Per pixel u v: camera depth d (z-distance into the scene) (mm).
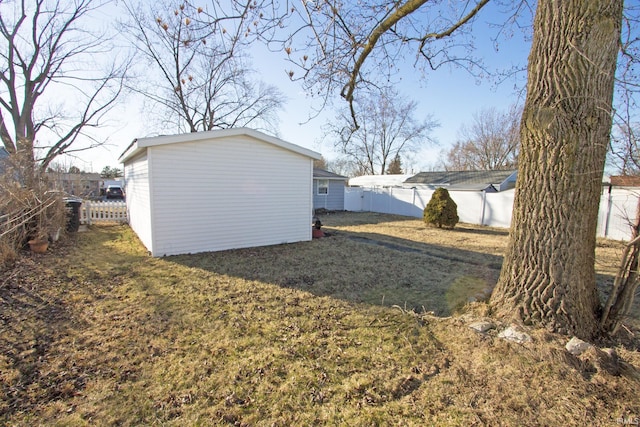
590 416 2078
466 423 2062
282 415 2176
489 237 10125
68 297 4371
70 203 9742
